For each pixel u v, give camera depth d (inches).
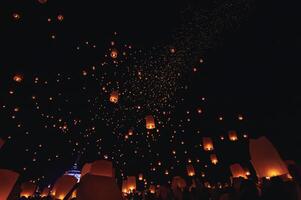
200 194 314.7
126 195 404.5
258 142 184.5
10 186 127.0
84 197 90.7
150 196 365.4
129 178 413.7
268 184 162.1
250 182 175.2
